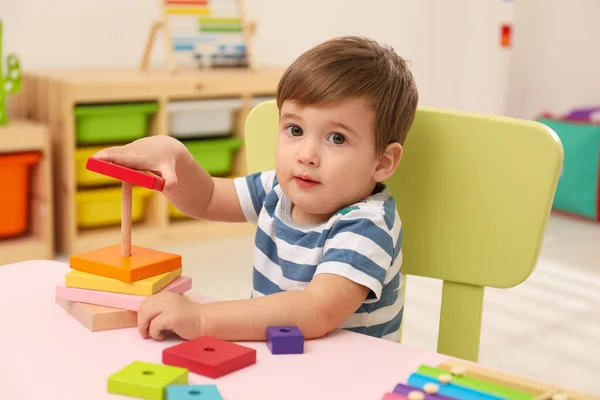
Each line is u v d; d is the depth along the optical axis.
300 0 3.24
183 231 2.68
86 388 0.55
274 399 0.54
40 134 2.35
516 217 0.84
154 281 0.70
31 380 0.56
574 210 3.17
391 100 0.84
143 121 2.59
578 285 2.32
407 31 3.53
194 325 0.66
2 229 2.41
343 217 0.81
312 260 0.85
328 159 0.81
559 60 3.89
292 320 0.68
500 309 2.10
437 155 0.88
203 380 0.57
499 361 1.76
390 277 0.85
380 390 0.56
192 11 2.79
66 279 0.71
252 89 2.75
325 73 0.80
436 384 0.56
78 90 2.38
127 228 0.73
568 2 3.85
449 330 0.90
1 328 0.67
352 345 0.66
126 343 0.65
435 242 0.89
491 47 3.55
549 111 3.91
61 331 0.67
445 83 3.67
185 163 0.90
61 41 2.74
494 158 0.85
